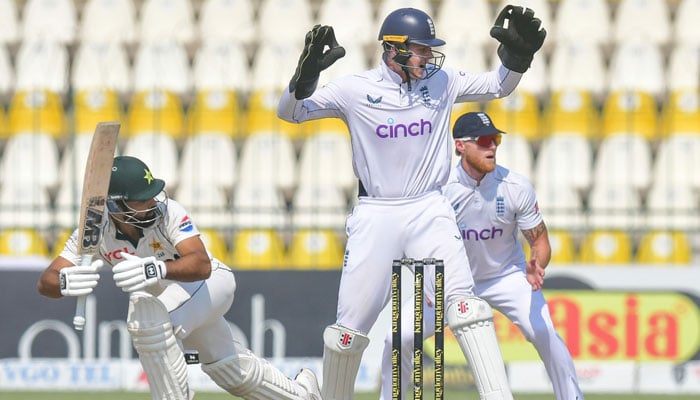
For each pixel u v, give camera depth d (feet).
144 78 133.80
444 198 60.08
